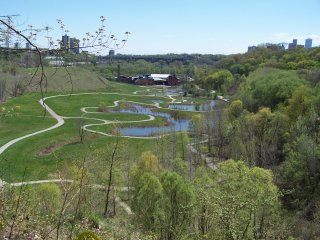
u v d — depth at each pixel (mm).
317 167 44688
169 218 24812
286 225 28297
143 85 189250
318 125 56062
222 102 113812
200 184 26156
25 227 11156
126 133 82375
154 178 26828
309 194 43688
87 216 15391
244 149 57656
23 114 88375
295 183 45688
